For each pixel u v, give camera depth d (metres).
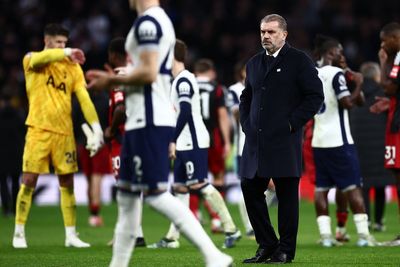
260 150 26.22
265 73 26.42
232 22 86.69
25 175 32.84
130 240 20.89
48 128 32.50
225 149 43.50
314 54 35.06
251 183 26.67
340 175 33.50
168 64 20.98
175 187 33.69
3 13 84.94
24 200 33.06
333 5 88.88
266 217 26.89
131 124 20.72
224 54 84.50
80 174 65.31
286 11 89.06
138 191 20.84
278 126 26.12
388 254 29.81
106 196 65.25
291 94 26.23
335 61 33.91
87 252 31.19
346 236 35.81
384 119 42.81
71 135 33.06
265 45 26.31
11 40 81.31
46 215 54.19
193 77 32.78
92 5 86.81
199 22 86.56
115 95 32.06
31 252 31.17
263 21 26.50
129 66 20.95
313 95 25.92
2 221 50.00
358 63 83.38
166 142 20.81
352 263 26.67
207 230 44.00
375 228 43.06
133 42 20.42
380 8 88.81
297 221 26.45
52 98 32.53
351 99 33.22
